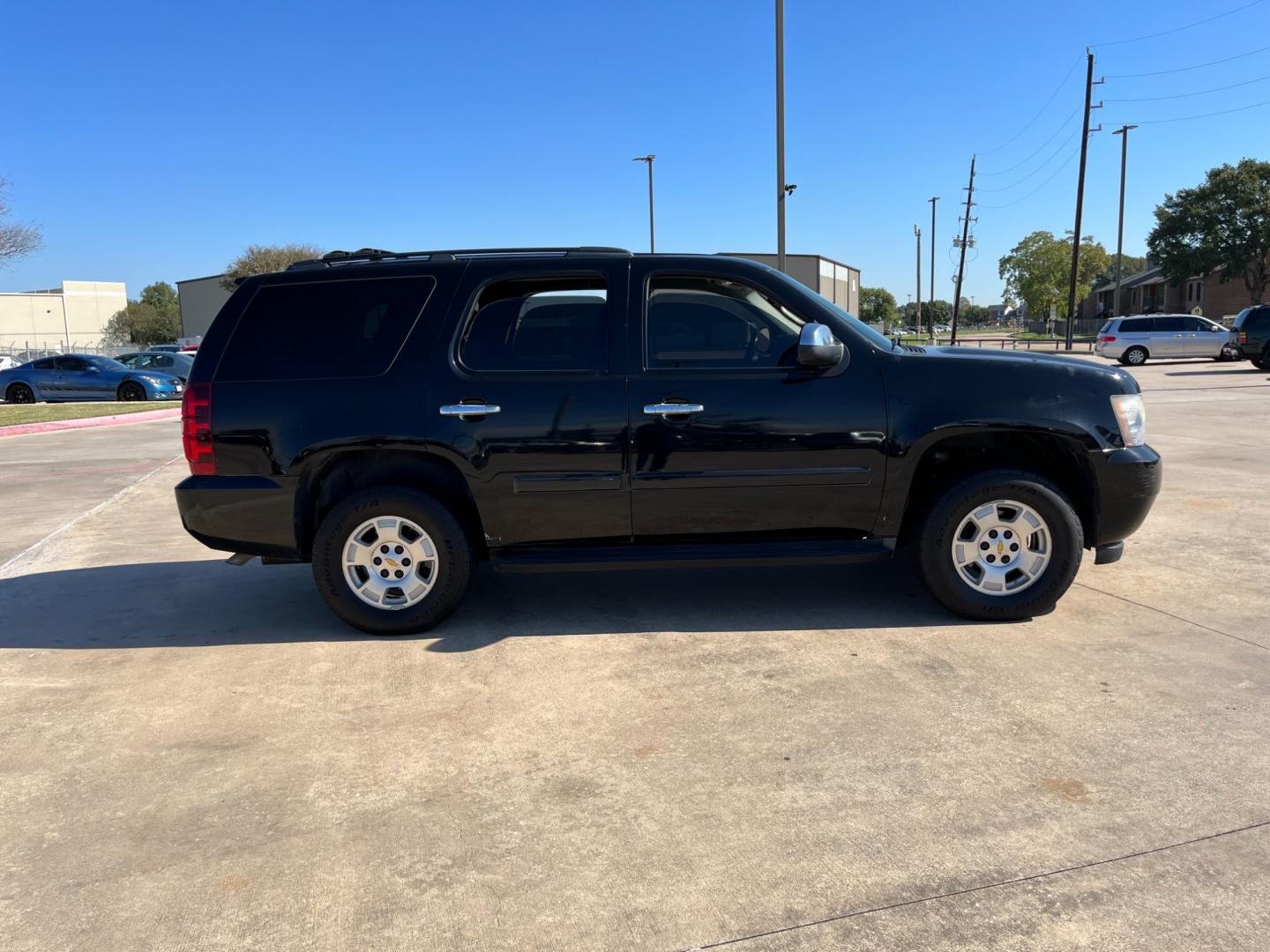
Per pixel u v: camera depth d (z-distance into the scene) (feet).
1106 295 285.02
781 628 15.20
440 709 12.32
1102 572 17.88
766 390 14.47
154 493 31.04
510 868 8.68
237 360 14.98
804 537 15.03
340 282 15.17
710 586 17.80
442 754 11.03
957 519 14.70
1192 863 8.45
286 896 8.32
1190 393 58.08
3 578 19.70
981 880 8.30
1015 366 14.67
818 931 7.68
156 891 8.45
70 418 62.03
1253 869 8.34
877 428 14.46
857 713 11.80
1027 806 9.50
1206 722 11.26
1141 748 10.64
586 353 14.70
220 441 14.82
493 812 9.69
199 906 8.21
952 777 10.14
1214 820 9.14
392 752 11.10
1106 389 14.67
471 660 14.08
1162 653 13.56
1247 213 175.11
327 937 7.76
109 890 8.48
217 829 9.47
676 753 10.89
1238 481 26.89
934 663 13.42
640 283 14.90
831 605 16.37
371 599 15.10
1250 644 13.84
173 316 276.00
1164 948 7.36
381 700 12.66
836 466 14.53
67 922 8.02
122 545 22.84
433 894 8.32
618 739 11.31
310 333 15.02
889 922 7.77
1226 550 19.26
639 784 10.19
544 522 14.78
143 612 17.06
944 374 14.58
